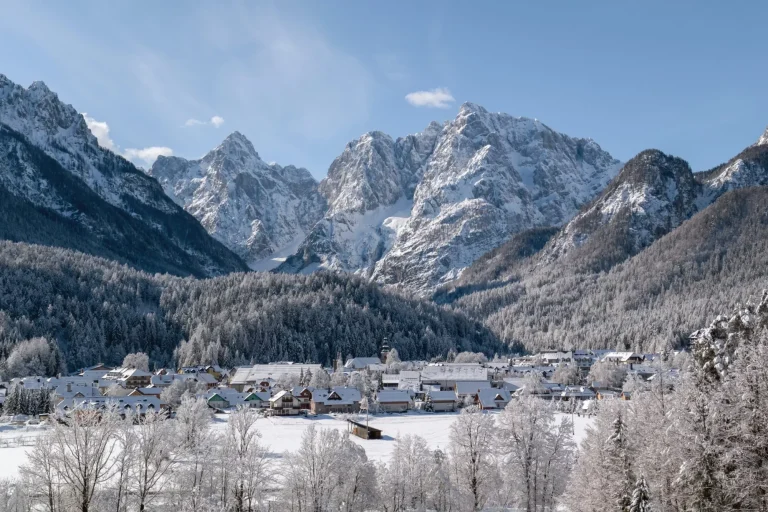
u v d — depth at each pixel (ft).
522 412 319.47
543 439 314.35
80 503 241.14
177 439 307.99
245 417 314.55
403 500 305.32
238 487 288.92
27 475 258.37
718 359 255.91
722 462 208.13
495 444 320.29
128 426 265.95
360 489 299.99
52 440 246.47
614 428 254.06
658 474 240.53
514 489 315.58
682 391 248.11
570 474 302.04
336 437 299.99
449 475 320.09
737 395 216.54
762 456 206.28
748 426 208.03
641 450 250.37
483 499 319.06
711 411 215.92
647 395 300.61
